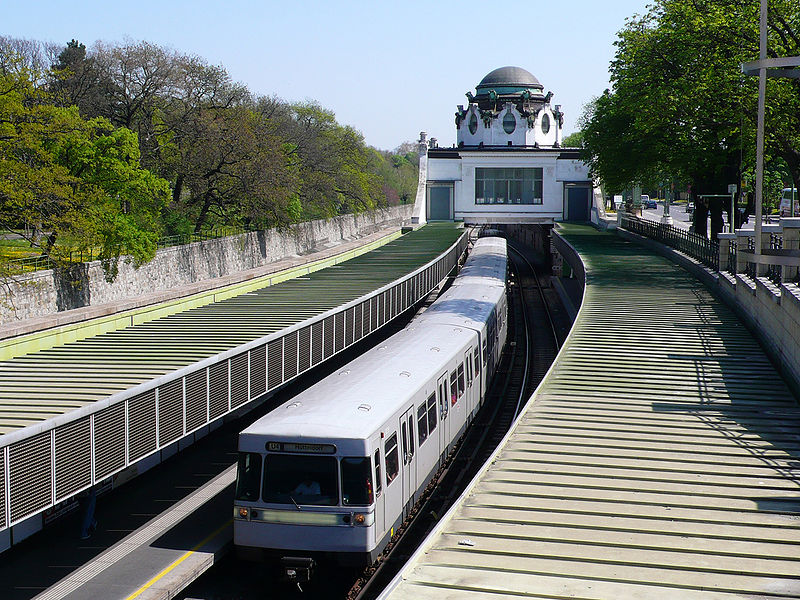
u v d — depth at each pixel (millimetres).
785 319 18828
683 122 38781
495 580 9773
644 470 13422
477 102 78812
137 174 44938
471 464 22922
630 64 40875
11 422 15078
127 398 15297
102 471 14742
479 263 46000
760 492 12438
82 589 14086
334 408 15633
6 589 14188
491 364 29609
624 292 31125
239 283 33031
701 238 37281
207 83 59156
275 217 59625
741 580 9719
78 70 57094
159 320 26328
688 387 18141
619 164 52000
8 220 39625
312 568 14711
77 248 43500
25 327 21453
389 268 43062
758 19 31594
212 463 21562
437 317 27406
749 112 32312
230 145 56062
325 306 28984
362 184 88188
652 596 9305
